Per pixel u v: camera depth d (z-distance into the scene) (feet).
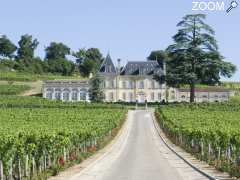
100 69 595.47
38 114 337.72
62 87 568.41
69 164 134.62
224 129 180.34
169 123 297.74
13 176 104.83
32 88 636.48
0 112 353.31
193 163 140.26
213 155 155.22
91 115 335.88
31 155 112.88
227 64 456.04
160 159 156.56
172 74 456.86
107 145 229.86
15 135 125.59
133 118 404.36
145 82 588.09
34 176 105.70
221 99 588.09
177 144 228.84
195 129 202.80
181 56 456.04
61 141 139.03
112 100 585.63
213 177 103.81
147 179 103.09
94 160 154.81
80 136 181.06
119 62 603.67
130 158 160.86
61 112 361.71
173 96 584.40
